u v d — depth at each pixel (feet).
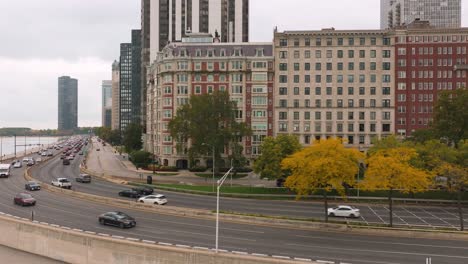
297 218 175.94
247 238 147.54
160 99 428.15
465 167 214.48
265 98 406.62
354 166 173.47
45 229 143.95
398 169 165.07
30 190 262.26
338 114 403.34
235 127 352.28
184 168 408.46
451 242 145.07
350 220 183.21
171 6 638.94
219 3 640.99
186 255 117.39
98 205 212.64
